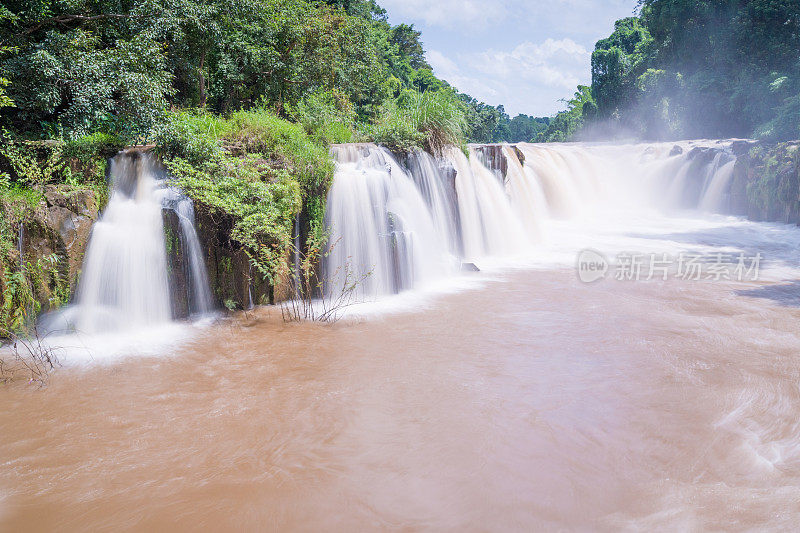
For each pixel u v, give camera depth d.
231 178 9.51
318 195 10.43
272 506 4.21
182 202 9.16
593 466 4.71
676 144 30.84
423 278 12.02
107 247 8.59
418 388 6.40
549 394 6.20
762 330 8.54
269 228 9.29
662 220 23.95
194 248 9.28
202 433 5.36
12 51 11.34
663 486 4.40
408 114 14.12
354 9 33.06
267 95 19.50
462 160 14.84
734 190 24.69
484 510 4.11
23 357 7.43
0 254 7.70
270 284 9.98
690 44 46.00
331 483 4.51
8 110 11.81
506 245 15.95
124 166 9.75
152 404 6.01
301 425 5.52
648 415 5.65
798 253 15.87
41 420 5.63
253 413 5.79
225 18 16.62
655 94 50.19
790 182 21.09
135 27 13.07
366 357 7.45
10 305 7.82
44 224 8.21
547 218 23.25
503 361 7.25
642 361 7.20
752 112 39.28
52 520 4.05
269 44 19.05
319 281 10.53
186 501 4.28
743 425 5.43
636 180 29.91
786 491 4.30
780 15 39.62
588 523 3.95
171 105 16.05
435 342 8.05
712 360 7.23
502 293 11.05
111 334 8.41
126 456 4.95
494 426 5.44
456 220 13.80
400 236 11.19
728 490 4.33
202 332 8.52
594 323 8.96
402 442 5.16
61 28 13.56
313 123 13.42
